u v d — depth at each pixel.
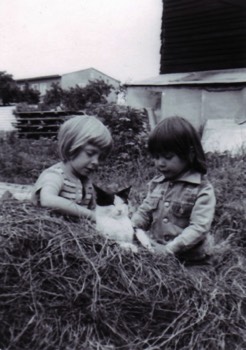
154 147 2.47
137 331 1.71
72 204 2.34
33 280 1.68
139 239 2.28
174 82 9.80
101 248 1.92
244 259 2.81
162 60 11.27
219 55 10.20
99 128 2.43
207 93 9.31
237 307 1.98
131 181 6.04
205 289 1.98
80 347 1.57
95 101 23.23
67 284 1.71
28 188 6.71
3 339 1.52
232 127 8.77
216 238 3.46
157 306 1.79
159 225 2.61
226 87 9.08
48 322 1.60
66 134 2.42
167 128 2.39
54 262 1.77
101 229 2.21
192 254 2.49
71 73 35.09
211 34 10.30
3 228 1.85
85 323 1.65
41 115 15.01
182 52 10.87
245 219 3.76
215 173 5.47
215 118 9.26
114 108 8.16
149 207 2.68
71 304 1.66
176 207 2.52
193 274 2.14
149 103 10.55
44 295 1.65
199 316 1.80
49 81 35.41
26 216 1.99
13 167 8.88
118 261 1.88
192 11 10.54
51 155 10.41
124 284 1.81
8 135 14.44
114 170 7.19
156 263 2.00
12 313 1.57
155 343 1.68
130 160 7.55
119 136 7.64
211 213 2.45
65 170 2.51
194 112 9.64
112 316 1.70
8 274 1.68
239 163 5.91
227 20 9.98
